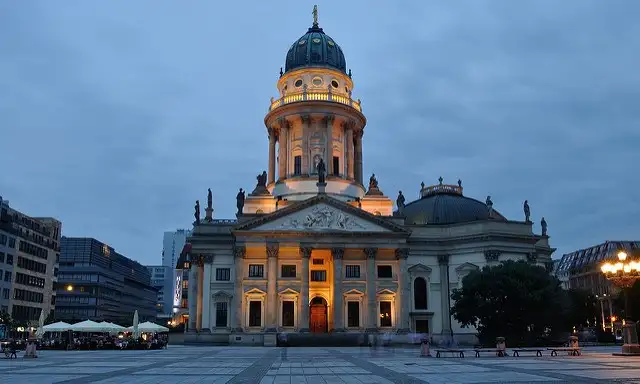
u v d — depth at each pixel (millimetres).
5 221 134250
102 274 189625
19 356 54000
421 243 97250
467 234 95875
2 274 131000
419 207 108750
